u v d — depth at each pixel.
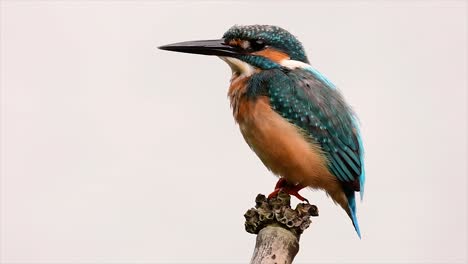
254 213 7.22
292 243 7.00
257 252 6.95
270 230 7.05
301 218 7.11
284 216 7.07
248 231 7.30
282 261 6.89
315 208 7.31
